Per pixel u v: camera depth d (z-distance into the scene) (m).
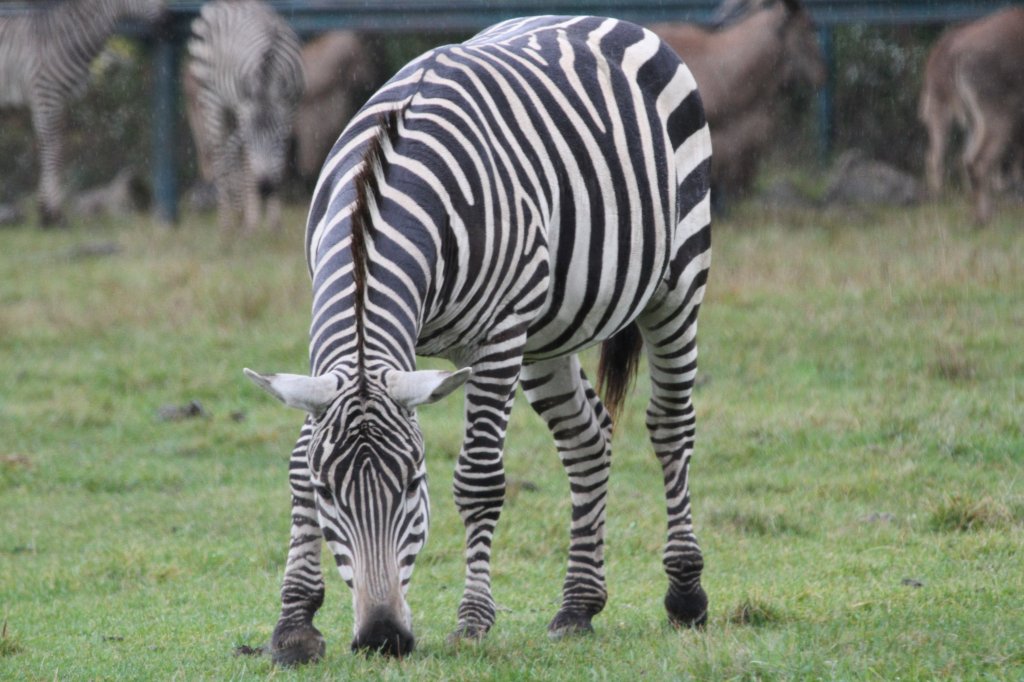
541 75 15.60
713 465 25.98
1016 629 14.71
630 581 20.09
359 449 12.08
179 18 59.16
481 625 15.16
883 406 28.17
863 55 66.62
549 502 23.94
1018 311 34.28
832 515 22.56
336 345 12.82
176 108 63.47
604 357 18.11
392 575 12.11
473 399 14.62
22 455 28.30
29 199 69.12
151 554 22.23
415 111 14.36
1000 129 48.66
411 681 12.84
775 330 34.09
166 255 48.97
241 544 22.70
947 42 51.72
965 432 26.00
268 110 54.38
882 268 39.28
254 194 55.44
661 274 16.58
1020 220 48.88
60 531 23.97
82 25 58.97
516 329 14.59
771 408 28.80
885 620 15.60
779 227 49.19
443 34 66.38
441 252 13.70
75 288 43.62
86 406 31.86
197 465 27.92
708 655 13.84
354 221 12.98
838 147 66.56
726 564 20.36
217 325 37.91
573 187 15.25
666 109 16.95
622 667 13.92
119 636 17.69
